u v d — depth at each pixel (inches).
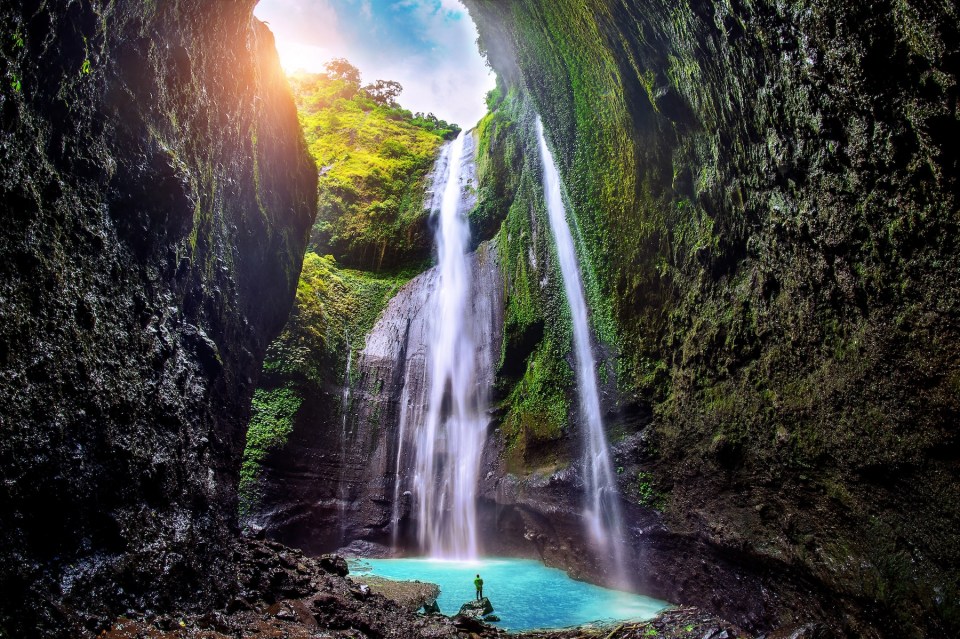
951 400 219.5
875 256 248.2
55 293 153.6
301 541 715.4
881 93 218.2
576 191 647.1
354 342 901.2
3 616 123.6
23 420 136.3
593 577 566.6
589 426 601.9
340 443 807.1
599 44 497.0
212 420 271.0
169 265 228.8
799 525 330.0
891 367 248.7
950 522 229.6
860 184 247.0
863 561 277.7
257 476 697.6
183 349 240.7
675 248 482.3
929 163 206.8
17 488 132.5
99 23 174.4
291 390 777.6
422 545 765.9
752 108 320.2
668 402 485.7
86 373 163.2
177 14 230.8
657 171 507.5
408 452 828.0
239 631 199.0
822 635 305.6
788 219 311.0
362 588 306.2
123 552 167.9
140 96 207.5
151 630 161.6
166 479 203.0
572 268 685.3
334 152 1219.9
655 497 488.7
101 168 180.5
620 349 562.3
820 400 300.7
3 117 135.9
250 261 355.9
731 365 395.9
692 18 339.6
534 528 679.1
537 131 881.5
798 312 317.4
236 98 311.6
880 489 265.7
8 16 134.3
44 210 152.2
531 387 729.0
